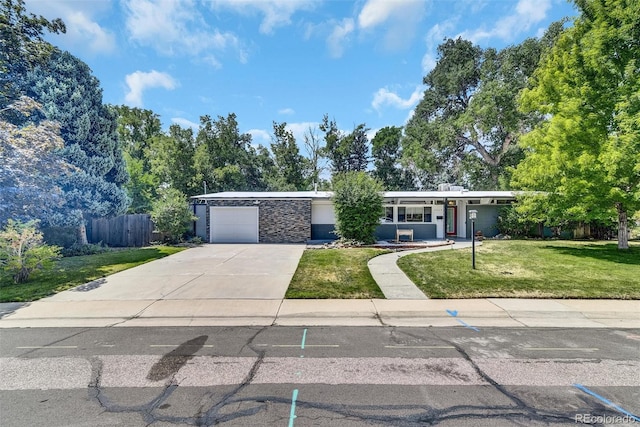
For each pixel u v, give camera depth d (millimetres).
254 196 17906
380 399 3111
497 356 4109
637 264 9844
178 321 5492
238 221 17422
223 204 17359
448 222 19531
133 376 3584
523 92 13672
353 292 7105
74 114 13422
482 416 2826
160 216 15938
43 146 8953
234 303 6387
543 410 2918
